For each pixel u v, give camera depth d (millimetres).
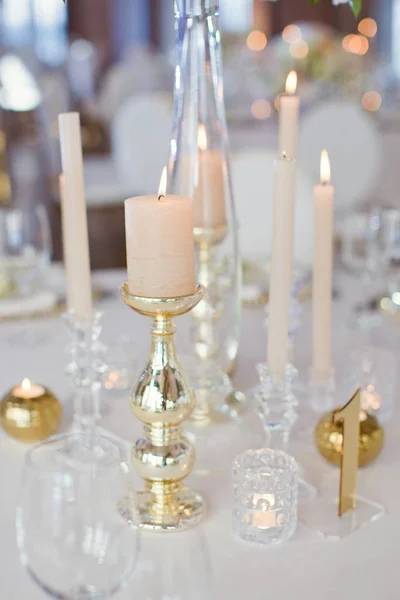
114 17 8359
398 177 3797
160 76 5547
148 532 841
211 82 1064
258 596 765
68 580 649
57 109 5031
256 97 4758
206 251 1096
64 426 1116
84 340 1074
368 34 8234
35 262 1563
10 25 8039
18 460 1028
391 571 805
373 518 898
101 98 5395
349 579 792
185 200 774
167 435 864
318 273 1076
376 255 1536
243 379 1275
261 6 8469
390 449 1062
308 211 1891
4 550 827
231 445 1049
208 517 894
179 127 1078
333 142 3143
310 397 1185
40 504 640
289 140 1070
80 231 1042
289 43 4699
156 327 827
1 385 1256
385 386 1143
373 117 4180
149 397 843
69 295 1081
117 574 655
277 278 916
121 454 688
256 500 842
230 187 1092
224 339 1117
